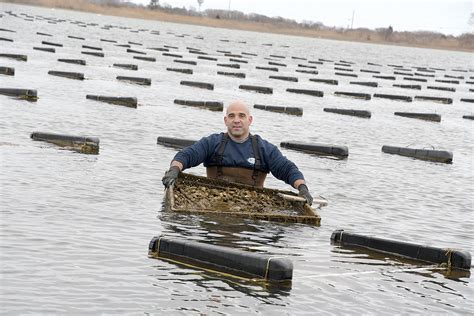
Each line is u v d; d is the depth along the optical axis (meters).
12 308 6.40
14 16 71.56
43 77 25.02
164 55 44.12
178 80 30.03
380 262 8.59
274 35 114.75
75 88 22.86
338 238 9.25
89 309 6.52
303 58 58.50
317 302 7.13
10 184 10.55
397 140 19.56
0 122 15.27
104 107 19.31
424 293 7.68
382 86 40.12
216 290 7.18
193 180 10.73
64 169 11.86
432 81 48.91
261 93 28.62
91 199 10.21
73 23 72.31
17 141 13.60
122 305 6.66
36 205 9.62
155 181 11.65
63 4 119.38
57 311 6.42
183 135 16.36
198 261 7.91
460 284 8.05
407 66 66.06
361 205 11.59
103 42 50.38
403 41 141.12
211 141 10.77
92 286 7.04
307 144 16.19
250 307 6.84
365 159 16.00
